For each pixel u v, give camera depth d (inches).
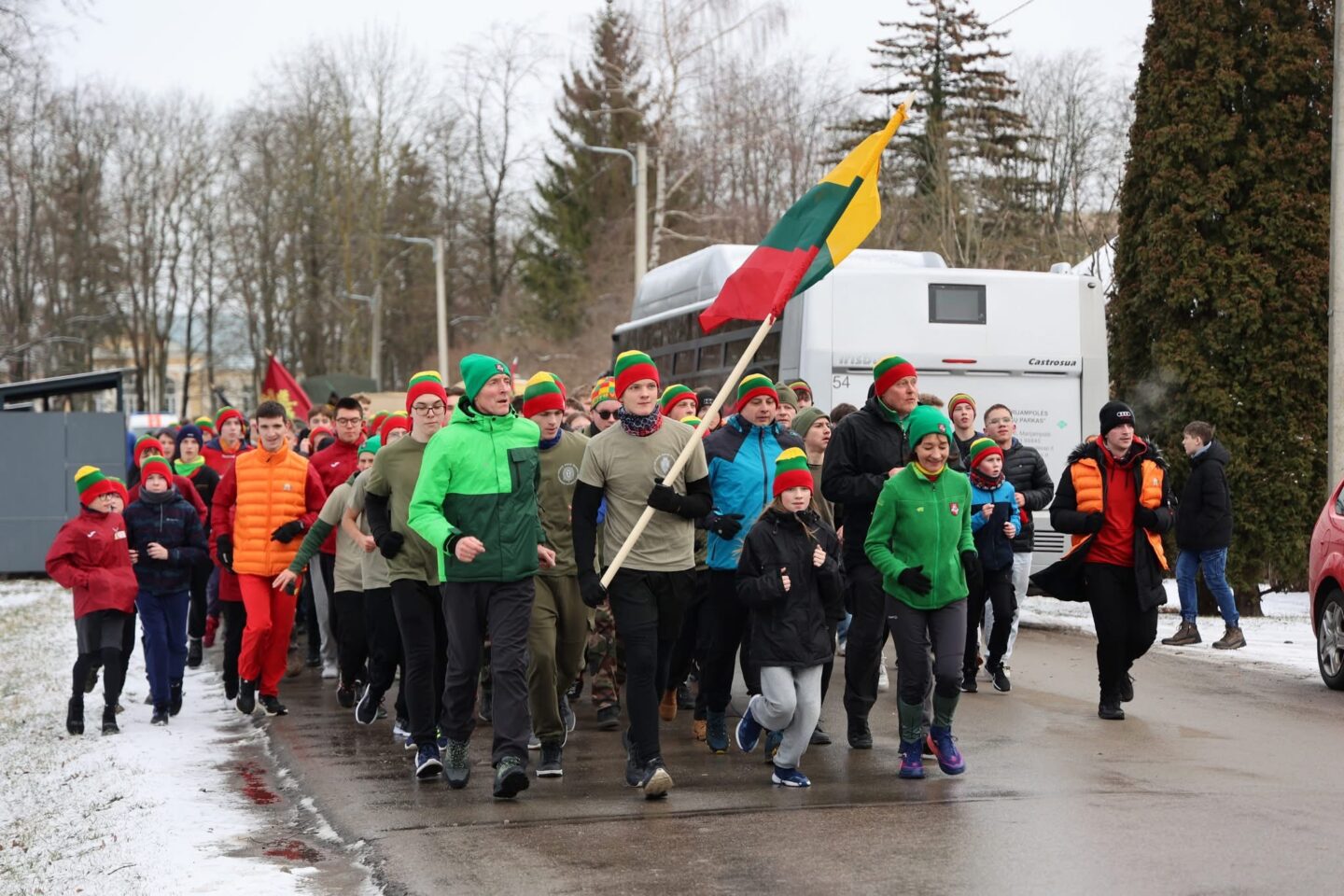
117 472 1088.2
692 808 305.3
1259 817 286.8
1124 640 411.8
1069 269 695.1
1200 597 720.3
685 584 327.6
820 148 1893.5
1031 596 778.2
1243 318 707.4
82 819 329.4
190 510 469.4
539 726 342.3
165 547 462.3
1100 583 412.5
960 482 333.1
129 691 546.3
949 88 1988.2
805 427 444.1
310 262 2689.5
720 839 277.1
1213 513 571.8
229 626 488.7
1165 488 414.3
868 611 364.5
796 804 307.9
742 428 379.9
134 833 303.0
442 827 294.0
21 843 315.0
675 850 269.4
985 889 239.6
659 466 327.6
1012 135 1780.3
